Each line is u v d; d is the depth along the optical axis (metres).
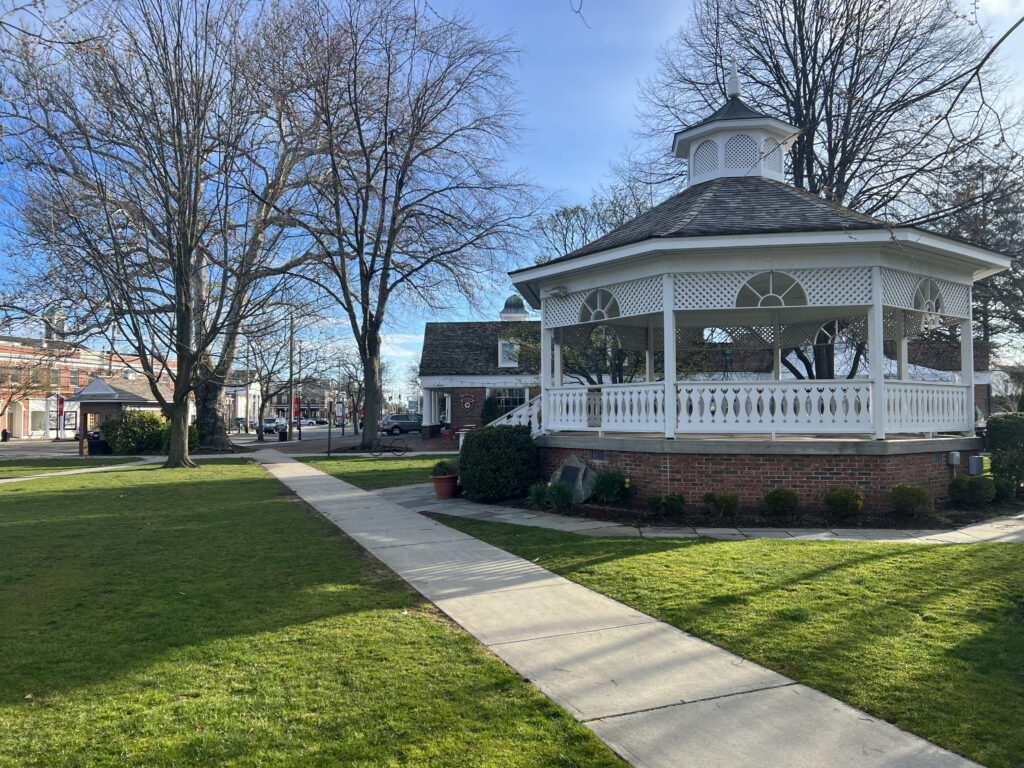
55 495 15.96
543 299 14.67
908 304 12.05
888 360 25.39
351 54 26.17
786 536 9.58
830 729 3.91
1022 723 3.95
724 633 5.48
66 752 3.67
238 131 22.61
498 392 40.88
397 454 30.36
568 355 24.02
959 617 5.78
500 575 7.64
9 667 4.96
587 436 13.74
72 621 6.08
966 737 3.79
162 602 6.68
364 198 28.56
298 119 26.14
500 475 13.58
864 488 11.09
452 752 3.66
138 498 15.20
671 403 11.80
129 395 36.09
